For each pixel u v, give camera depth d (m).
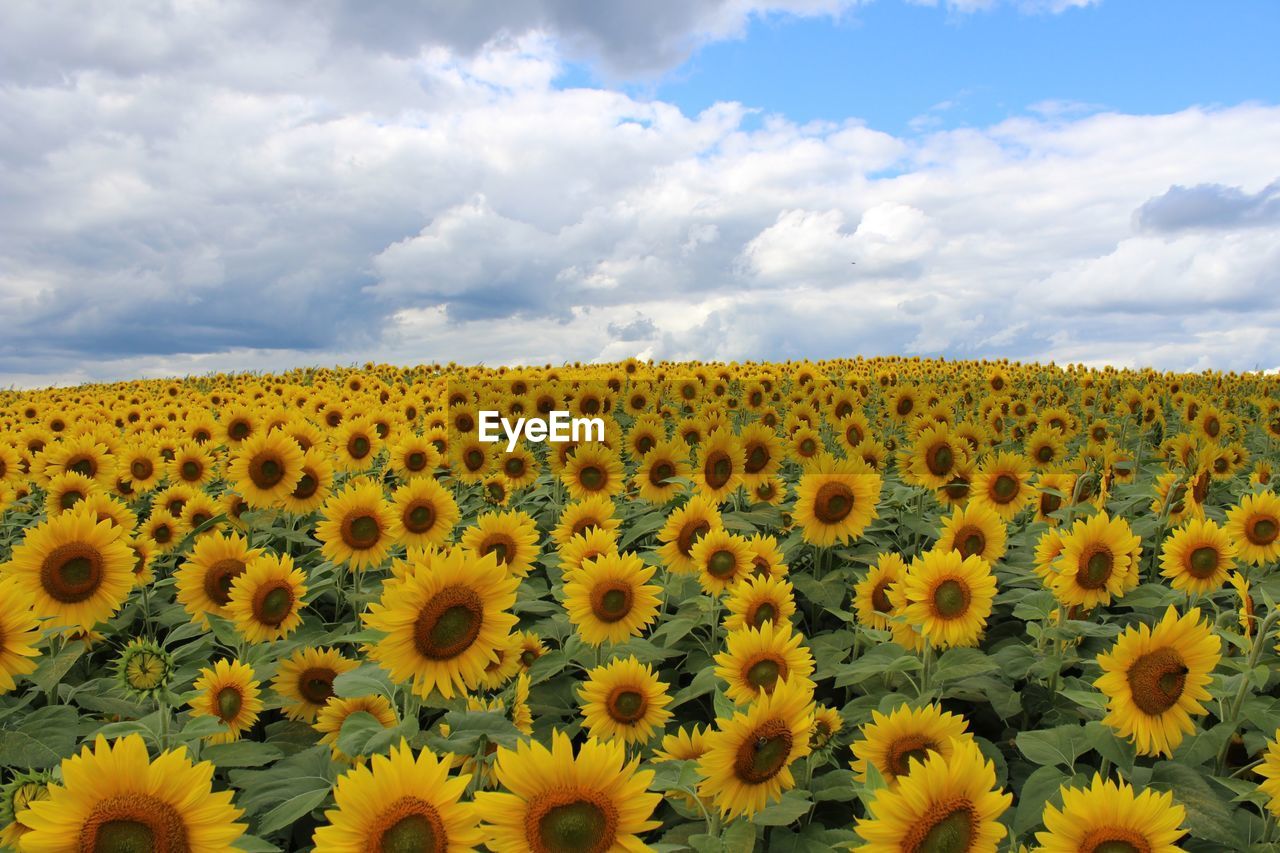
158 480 11.98
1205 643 4.09
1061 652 5.61
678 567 7.23
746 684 4.66
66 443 11.41
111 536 6.11
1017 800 4.95
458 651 3.84
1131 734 4.30
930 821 2.98
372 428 11.62
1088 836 3.05
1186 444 11.20
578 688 5.91
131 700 5.69
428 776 2.91
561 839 2.96
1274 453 14.51
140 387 30.19
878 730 4.02
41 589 5.87
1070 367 31.11
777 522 8.73
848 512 7.68
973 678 5.72
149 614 7.91
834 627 7.77
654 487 9.56
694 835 3.92
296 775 4.50
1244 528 6.88
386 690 3.98
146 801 2.82
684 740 4.65
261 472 8.60
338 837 2.83
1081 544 5.49
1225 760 4.83
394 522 7.09
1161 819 3.01
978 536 6.72
